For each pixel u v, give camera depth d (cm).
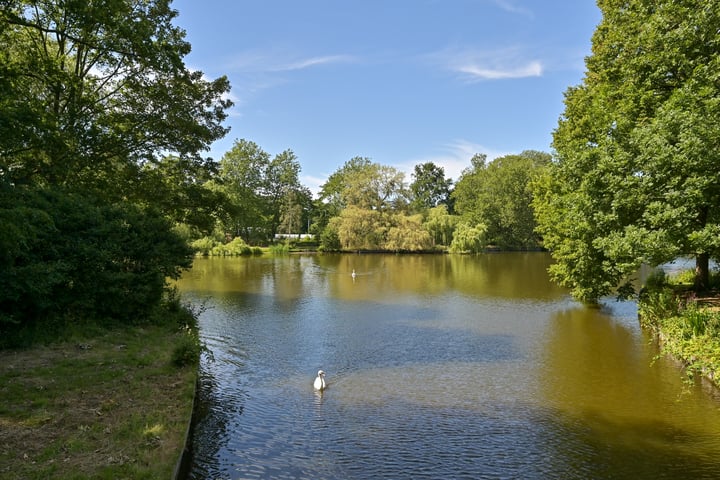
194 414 945
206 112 2188
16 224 966
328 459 821
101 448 689
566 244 2198
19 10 1561
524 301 2541
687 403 1080
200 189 2172
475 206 7950
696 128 1317
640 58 1702
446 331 1825
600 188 1697
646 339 1689
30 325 1225
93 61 1894
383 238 6606
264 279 3534
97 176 1884
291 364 1388
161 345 1257
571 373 1309
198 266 4634
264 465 796
